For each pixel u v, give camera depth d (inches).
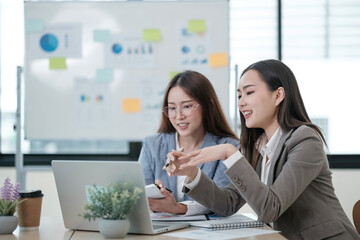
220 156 68.1
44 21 146.7
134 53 146.2
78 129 146.2
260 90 74.5
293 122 74.8
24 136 146.5
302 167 69.8
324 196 73.5
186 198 90.7
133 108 145.7
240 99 76.4
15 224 65.7
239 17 163.0
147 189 77.0
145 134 145.8
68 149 161.3
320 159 71.7
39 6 146.6
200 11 146.1
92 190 61.5
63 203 67.9
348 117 160.4
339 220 71.9
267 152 77.4
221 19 146.0
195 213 78.5
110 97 145.8
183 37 146.0
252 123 75.5
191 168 74.6
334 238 70.7
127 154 161.5
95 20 146.6
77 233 65.4
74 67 146.4
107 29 146.5
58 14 146.6
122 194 59.7
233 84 148.8
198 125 91.7
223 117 94.5
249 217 78.2
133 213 62.0
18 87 144.9
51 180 156.3
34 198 68.2
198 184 75.9
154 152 95.8
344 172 157.1
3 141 160.1
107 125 146.0
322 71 161.8
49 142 160.6
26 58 146.6
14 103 160.7
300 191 69.5
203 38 145.7
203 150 69.1
